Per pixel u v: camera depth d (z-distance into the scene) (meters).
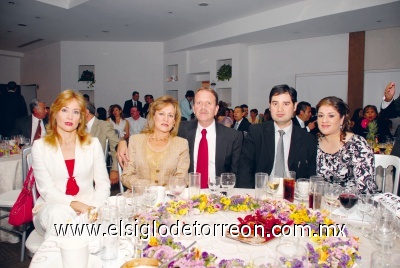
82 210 1.92
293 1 6.03
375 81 6.96
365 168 2.16
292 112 2.49
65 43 9.81
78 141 2.26
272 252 1.21
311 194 1.70
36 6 6.38
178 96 9.67
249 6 6.36
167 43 9.71
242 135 2.73
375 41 6.84
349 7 5.38
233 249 1.23
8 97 6.14
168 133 2.43
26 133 4.22
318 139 2.46
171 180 1.71
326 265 1.01
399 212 1.44
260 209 1.51
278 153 2.53
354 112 6.39
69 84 9.92
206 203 1.61
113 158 3.76
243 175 2.65
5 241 3.04
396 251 1.19
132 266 0.99
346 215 1.58
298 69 7.89
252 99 8.70
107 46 9.90
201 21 7.48
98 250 1.22
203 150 2.58
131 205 1.59
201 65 9.13
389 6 5.13
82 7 6.45
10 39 9.52
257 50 8.52
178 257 1.05
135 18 7.23
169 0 6.04
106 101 10.02
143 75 9.99
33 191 2.22
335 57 7.35
